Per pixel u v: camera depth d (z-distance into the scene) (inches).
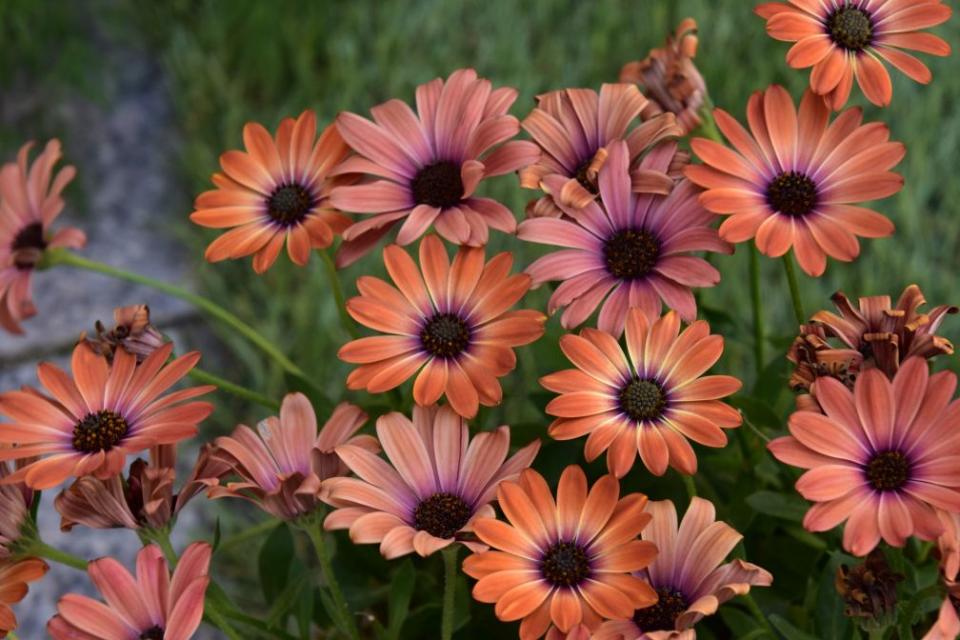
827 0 32.9
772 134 32.4
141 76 62.3
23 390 31.8
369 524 30.9
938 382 30.2
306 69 58.2
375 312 32.2
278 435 32.3
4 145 57.7
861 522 30.0
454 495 31.7
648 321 31.8
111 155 58.2
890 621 30.4
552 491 34.7
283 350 47.9
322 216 33.7
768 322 46.2
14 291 36.3
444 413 31.8
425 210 33.0
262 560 35.5
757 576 30.4
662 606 30.8
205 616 32.9
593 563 30.6
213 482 31.3
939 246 49.5
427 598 36.1
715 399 31.6
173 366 32.1
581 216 32.8
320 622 36.1
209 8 62.3
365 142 33.6
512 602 30.2
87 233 54.4
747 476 35.1
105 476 30.9
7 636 31.8
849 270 47.8
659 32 57.9
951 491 29.9
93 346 33.3
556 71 57.4
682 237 32.4
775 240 32.0
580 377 31.5
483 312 32.3
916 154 51.1
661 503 31.1
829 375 31.2
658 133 32.9
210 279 51.0
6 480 31.1
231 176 34.1
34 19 61.8
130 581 30.6
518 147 33.0
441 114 33.7
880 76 32.5
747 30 57.5
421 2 61.9
